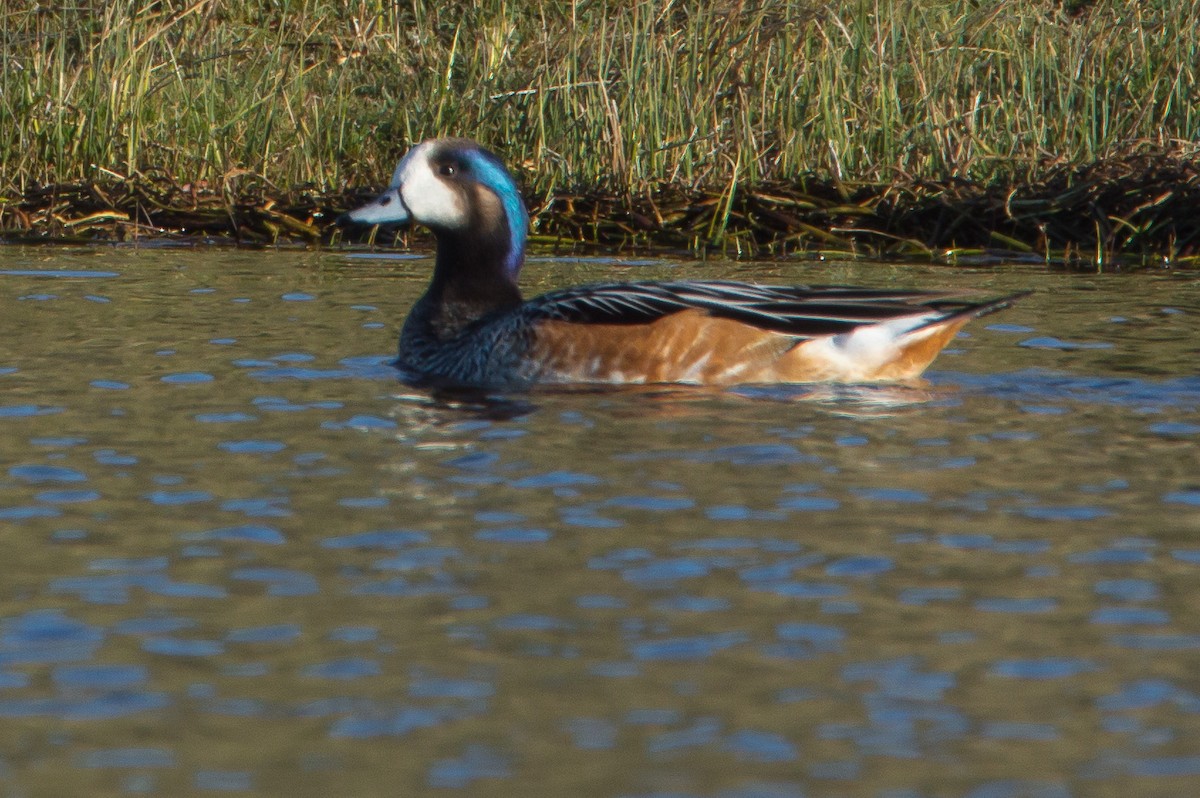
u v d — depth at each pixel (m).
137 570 7.97
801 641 7.12
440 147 13.85
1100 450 10.28
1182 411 11.36
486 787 5.84
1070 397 11.83
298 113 24.05
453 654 6.98
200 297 16.27
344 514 8.88
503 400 11.95
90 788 5.83
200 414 11.21
